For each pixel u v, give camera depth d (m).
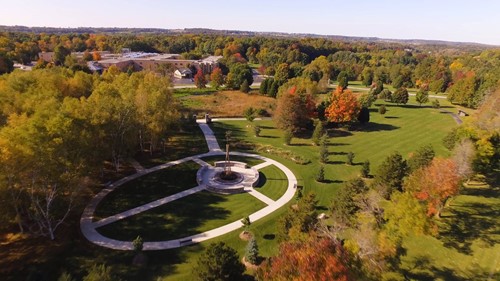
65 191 33.25
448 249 32.56
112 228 34.09
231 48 188.12
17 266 27.80
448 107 96.12
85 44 189.62
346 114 70.44
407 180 37.44
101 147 40.16
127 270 28.33
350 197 32.59
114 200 39.44
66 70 75.12
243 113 82.38
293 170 51.03
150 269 28.61
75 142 33.69
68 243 31.30
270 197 42.53
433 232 29.27
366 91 119.88
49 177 30.47
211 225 35.72
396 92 95.75
